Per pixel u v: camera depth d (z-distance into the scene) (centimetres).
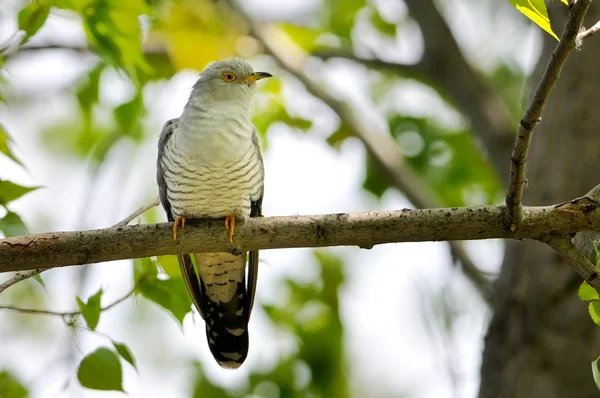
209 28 1220
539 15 537
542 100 564
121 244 688
